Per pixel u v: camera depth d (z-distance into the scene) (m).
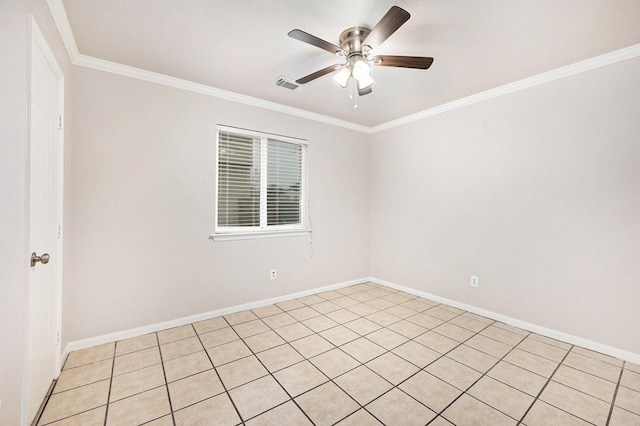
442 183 3.43
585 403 1.70
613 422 1.55
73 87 2.25
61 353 2.02
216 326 2.76
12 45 1.13
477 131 3.09
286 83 2.80
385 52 2.23
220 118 2.99
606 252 2.28
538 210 2.64
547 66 2.45
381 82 2.77
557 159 2.53
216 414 1.60
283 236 3.49
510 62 2.38
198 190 2.86
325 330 2.68
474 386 1.85
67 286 2.18
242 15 1.80
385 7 1.73
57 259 1.88
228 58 2.34
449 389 1.82
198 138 2.86
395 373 1.99
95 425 1.51
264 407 1.65
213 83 2.81
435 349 2.33
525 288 2.73
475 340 2.49
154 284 2.63
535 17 1.80
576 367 2.08
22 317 1.28
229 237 3.06
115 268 2.44
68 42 2.00
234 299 3.11
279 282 3.46
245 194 3.25
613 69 2.23
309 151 3.71
